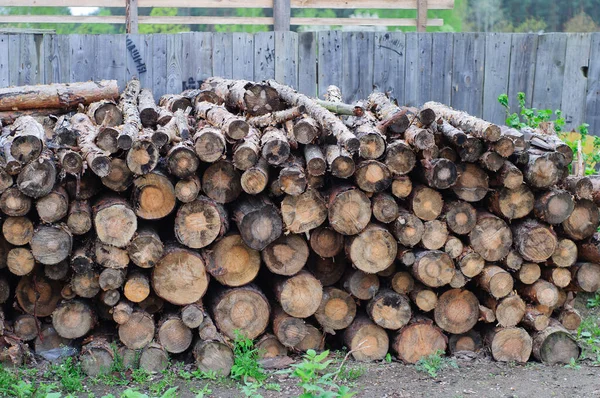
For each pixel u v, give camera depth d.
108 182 5.15
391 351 5.77
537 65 8.71
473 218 5.61
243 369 5.21
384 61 8.58
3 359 5.26
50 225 5.12
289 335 5.51
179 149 5.09
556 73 8.73
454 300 5.73
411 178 5.75
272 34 8.43
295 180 5.18
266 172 5.27
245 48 8.43
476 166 5.62
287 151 5.22
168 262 5.30
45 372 5.17
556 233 5.82
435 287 5.66
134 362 5.29
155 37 8.33
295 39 8.47
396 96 8.62
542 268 5.89
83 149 5.22
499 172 5.59
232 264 5.44
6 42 8.11
